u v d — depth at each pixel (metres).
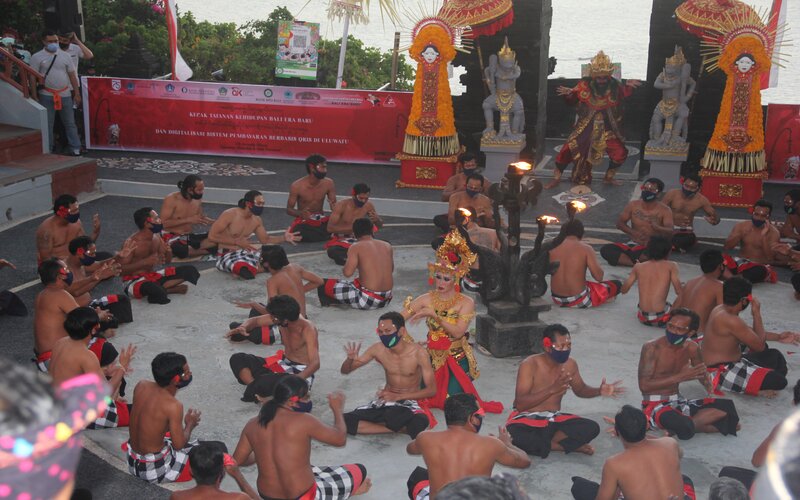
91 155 20.77
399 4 19.12
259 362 9.16
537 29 19.67
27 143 17.64
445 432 6.32
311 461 7.89
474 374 9.09
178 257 13.73
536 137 20.38
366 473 7.18
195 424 7.52
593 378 9.76
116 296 11.04
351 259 11.63
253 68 28.84
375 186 18.73
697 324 8.23
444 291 8.95
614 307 12.11
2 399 0.78
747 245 13.41
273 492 6.61
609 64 17.86
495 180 18.92
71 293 10.46
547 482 7.57
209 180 18.84
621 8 115.69
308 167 14.91
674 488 6.12
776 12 16.88
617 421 6.18
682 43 19.02
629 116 24.08
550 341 7.79
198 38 29.59
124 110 21.02
